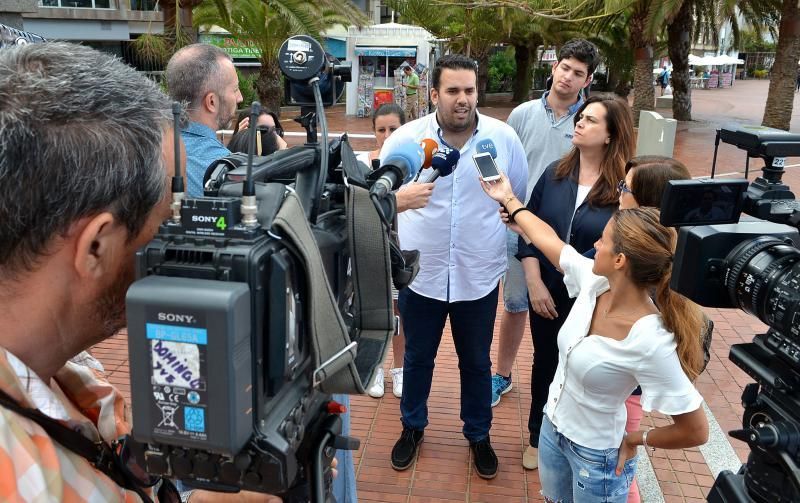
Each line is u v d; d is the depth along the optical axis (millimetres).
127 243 950
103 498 956
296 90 1332
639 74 19094
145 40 11172
